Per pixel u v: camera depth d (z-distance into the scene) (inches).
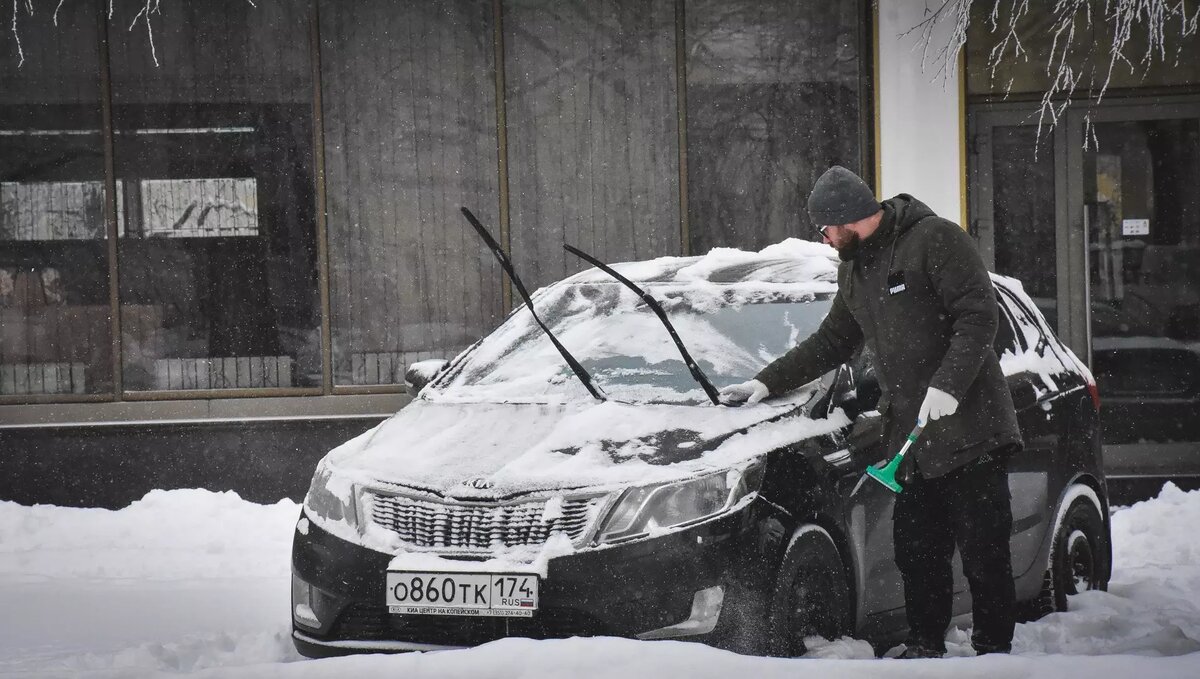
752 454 513.3
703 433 528.4
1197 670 417.7
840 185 527.5
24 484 1103.0
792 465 522.3
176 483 1113.4
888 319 530.3
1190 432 1188.5
